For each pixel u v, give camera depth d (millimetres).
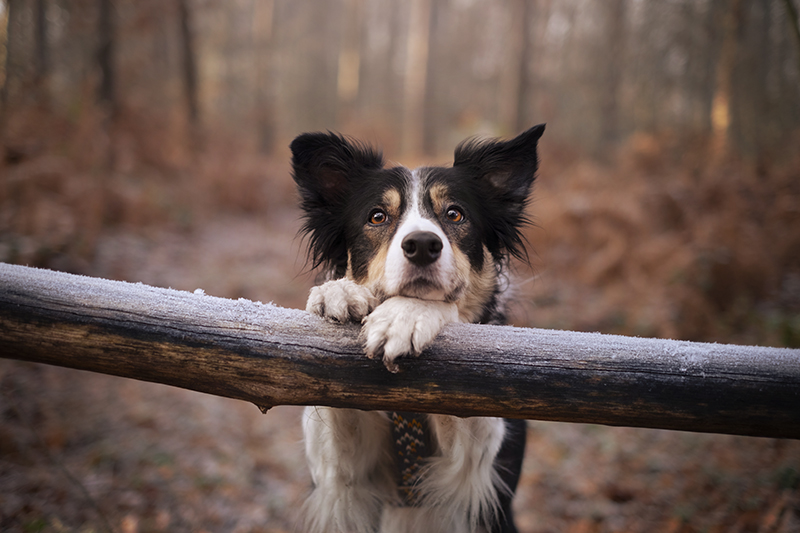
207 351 428
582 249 1808
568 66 5320
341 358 430
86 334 429
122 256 1710
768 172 2369
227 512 833
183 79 3814
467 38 6895
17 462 833
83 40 2924
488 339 438
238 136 4027
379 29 8352
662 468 951
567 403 425
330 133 691
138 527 754
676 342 437
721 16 3494
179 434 1010
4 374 1046
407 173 653
